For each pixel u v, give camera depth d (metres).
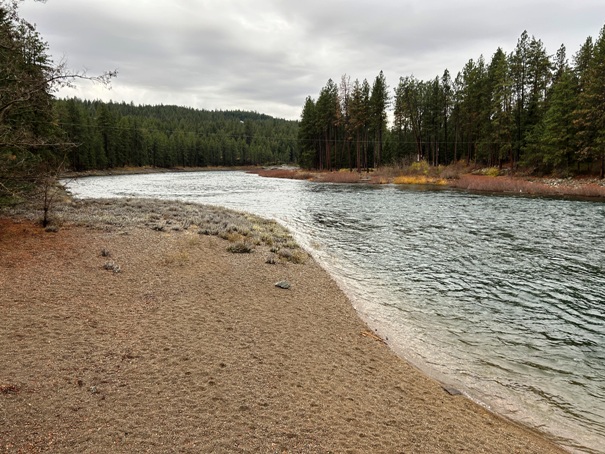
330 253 15.70
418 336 8.29
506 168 54.94
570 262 14.34
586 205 29.41
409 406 5.39
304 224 22.81
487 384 6.47
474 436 4.84
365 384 5.87
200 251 12.79
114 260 10.53
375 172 65.81
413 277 12.57
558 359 7.40
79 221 14.90
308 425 4.56
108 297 7.98
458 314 9.56
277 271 11.80
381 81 67.88
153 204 24.64
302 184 57.16
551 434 5.23
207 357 5.98
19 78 10.15
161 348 6.09
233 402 4.86
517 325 8.95
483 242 17.72
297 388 5.41
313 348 6.91
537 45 50.97
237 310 8.25
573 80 47.47
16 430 3.89
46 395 4.54
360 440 4.40
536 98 52.19
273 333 7.32
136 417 4.35
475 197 36.34
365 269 13.45
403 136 85.88
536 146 46.72
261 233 17.42
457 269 13.49
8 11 10.47
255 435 4.26
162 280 9.51
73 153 70.75
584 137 41.16
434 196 37.91
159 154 112.50
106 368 5.31
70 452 3.69
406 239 18.53
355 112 67.00
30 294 7.54
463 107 62.09
